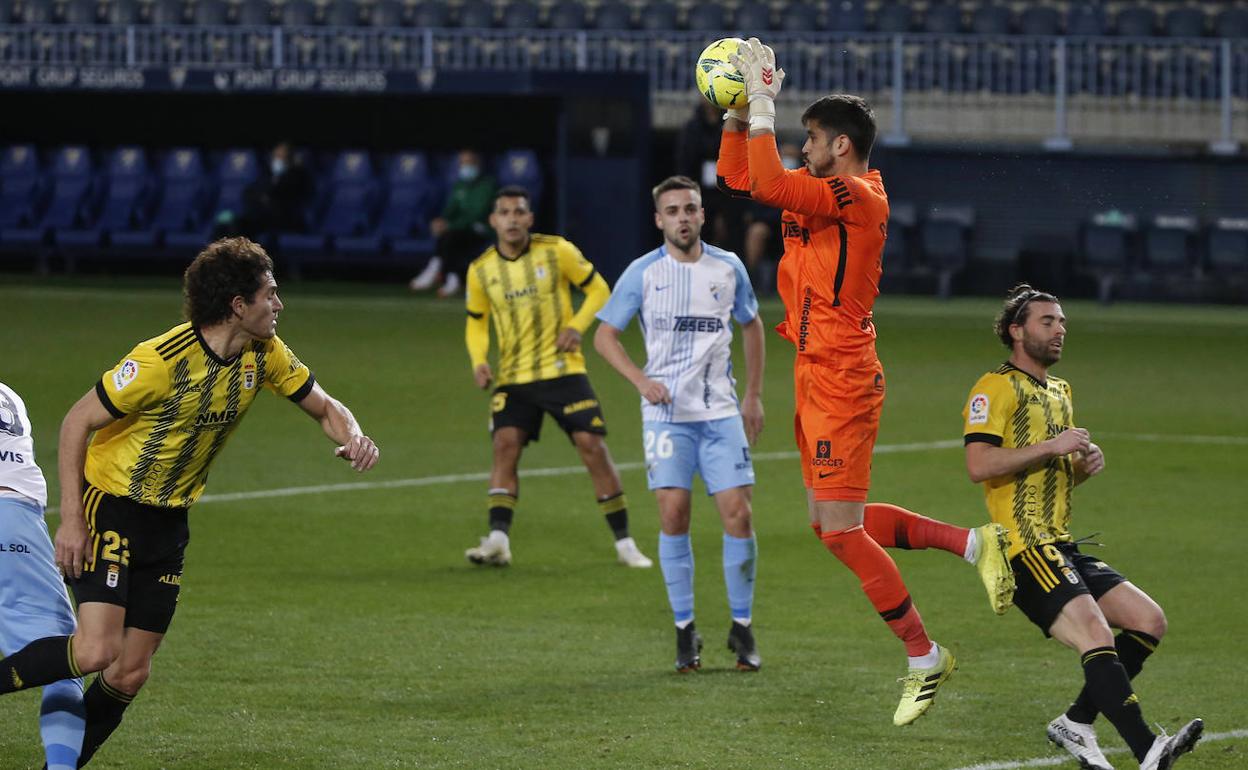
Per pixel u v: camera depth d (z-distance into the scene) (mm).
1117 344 72375
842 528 20203
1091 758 19328
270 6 102750
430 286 88812
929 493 39812
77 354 60969
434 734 21250
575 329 32000
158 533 18219
